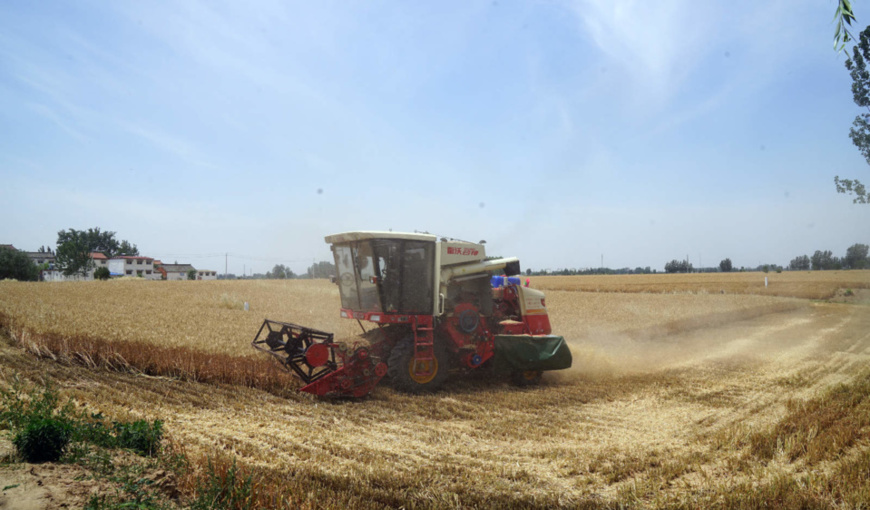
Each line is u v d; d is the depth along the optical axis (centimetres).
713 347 1630
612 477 561
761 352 1508
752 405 898
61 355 1110
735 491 503
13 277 6550
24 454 463
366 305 1015
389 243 974
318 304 2794
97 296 2861
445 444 673
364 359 916
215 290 3762
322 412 812
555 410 873
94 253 9925
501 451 654
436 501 478
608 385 1075
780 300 3388
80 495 402
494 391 1009
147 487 441
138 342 1170
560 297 3744
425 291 999
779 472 566
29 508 366
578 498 505
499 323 1149
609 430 759
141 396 852
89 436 539
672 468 584
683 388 1038
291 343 995
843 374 1134
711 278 6962
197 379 992
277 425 725
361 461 593
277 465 559
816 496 490
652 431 757
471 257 1122
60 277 8694
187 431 675
